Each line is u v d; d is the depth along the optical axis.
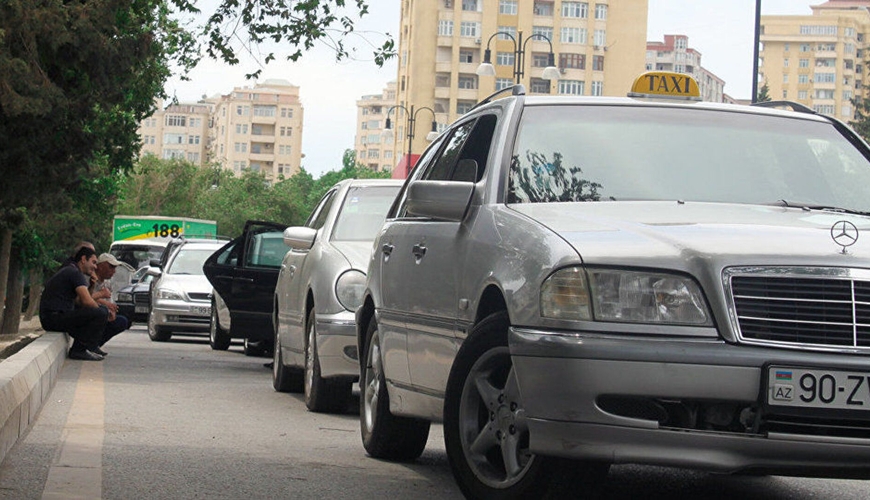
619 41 142.50
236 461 8.45
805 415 5.53
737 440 5.53
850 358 5.54
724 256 5.73
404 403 8.03
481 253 6.75
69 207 22.64
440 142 8.78
